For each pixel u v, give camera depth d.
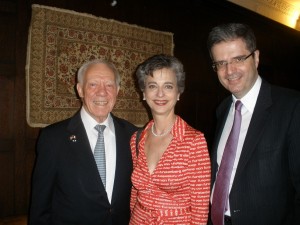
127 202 1.88
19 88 2.63
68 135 1.79
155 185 1.63
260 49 5.19
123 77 3.23
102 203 1.72
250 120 1.58
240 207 1.52
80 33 2.88
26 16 2.66
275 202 1.46
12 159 2.62
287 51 5.89
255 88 1.64
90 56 2.96
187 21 4.07
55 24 2.71
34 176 1.75
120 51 3.20
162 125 1.73
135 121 3.34
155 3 3.70
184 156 1.58
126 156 1.89
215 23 4.46
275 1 5.53
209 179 1.56
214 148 1.83
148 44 3.47
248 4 5.00
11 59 2.60
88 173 1.73
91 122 1.88
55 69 2.72
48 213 1.73
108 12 3.24
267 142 1.48
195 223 1.54
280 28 5.48
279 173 1.46
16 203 2.63
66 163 1.73
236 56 1.55
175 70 1.67
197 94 4.20
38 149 1.77
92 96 1.81
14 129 2.62
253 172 1.49
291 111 1.46
